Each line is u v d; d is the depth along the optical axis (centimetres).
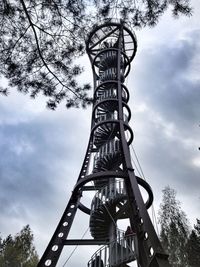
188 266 2266
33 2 714
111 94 2070
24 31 748
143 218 1129
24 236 3416
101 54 2478
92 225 1404
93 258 1191
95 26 830
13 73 789
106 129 1850
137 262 1112
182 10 752
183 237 2483
